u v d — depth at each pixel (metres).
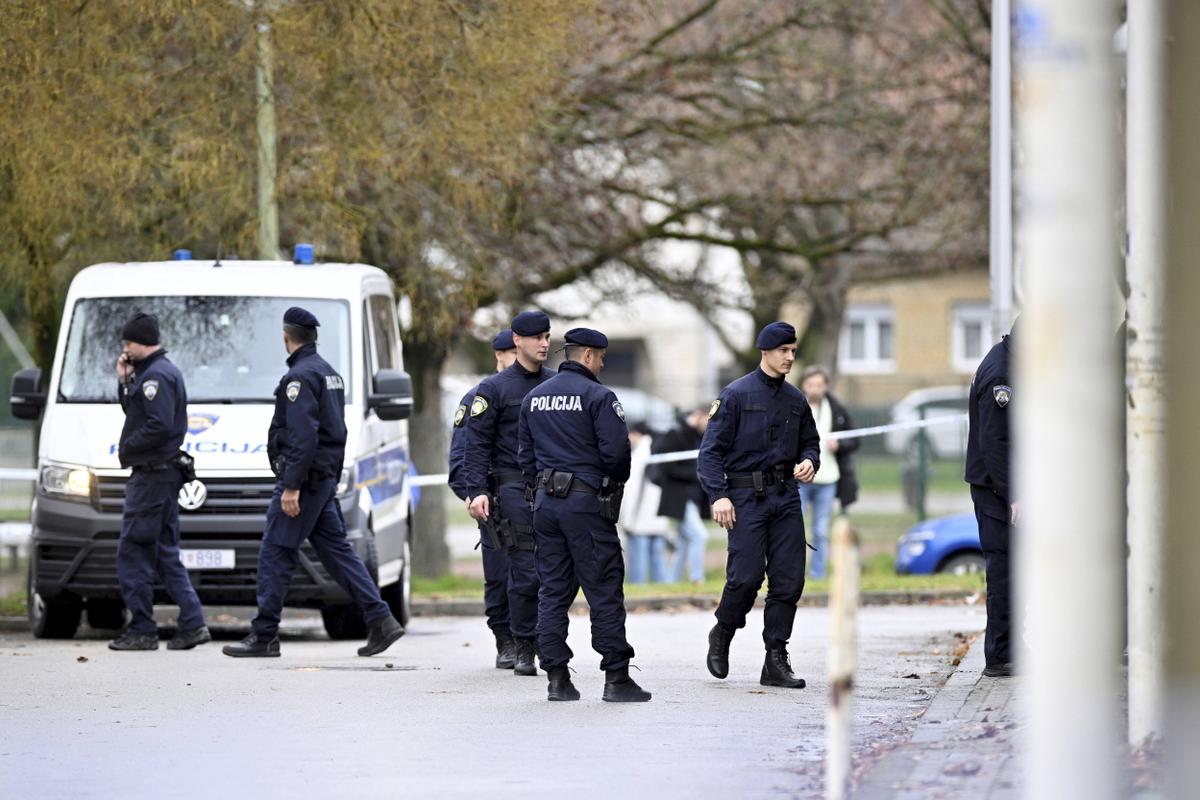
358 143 54.28
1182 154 24.31
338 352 44.78
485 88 54.41
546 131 63.22
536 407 30.92
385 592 47.69
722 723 28.50
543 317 34.19
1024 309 14.09
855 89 76.06
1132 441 23.67
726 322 103.62
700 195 77.94
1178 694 24.41
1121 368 25.58
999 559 32.09
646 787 22.89
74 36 50.78
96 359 44.50
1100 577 13.84
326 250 60.03
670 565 74.62
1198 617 24.75
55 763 25.03
